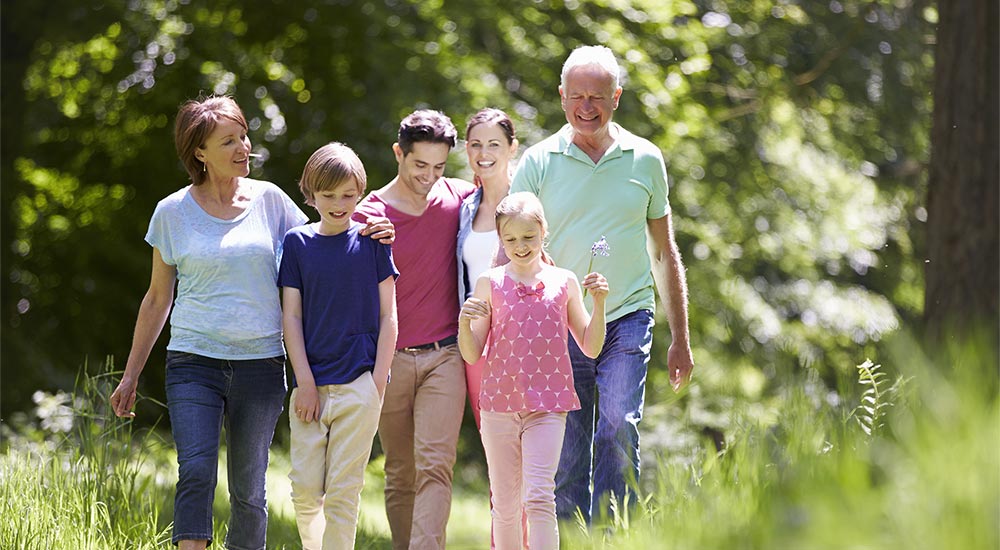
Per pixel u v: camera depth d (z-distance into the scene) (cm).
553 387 1073
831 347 4078
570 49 3288
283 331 1066
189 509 1002
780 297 4203
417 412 1190
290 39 3516
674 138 3294
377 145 3222
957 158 1802
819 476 647
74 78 3453
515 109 3150
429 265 1189
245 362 1036
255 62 3438
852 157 4119
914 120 4009
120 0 3222
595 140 1198
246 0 3419
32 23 3150
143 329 1077
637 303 1191
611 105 1173
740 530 640
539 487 1058
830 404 896
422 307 1188
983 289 1775
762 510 647
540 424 1075
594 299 1067
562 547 973
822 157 4169
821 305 4184
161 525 1262
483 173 1217
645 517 834
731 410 977
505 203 1093
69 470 1259
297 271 1059
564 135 1213
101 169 3725
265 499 1073
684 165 3528
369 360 1055
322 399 1053
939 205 1817
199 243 1034
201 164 1048
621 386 1162
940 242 1809
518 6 3241
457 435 1195
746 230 3984
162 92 3409
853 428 798
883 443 663
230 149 1028
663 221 1219
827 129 4062
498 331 1092
